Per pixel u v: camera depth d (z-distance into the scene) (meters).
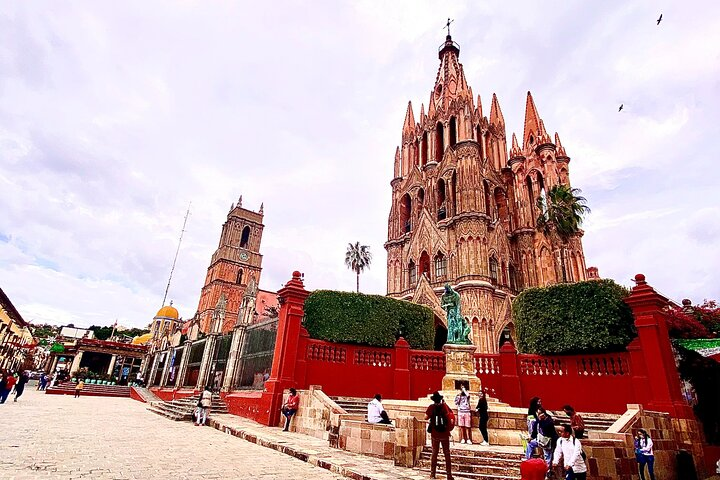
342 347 20.92
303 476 8.95
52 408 23.91
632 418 12.95
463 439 14.33
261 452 11.91
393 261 54.38
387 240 57.06
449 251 47.56
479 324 40.75
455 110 56.66
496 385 21.22
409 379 21.33
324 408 15.05
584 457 8.77
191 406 24.56
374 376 21.06
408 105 66.19
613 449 10.54
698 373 16.53
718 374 16.27
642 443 11.41
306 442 13.62
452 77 62.53
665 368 15.12
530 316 22.00
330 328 22.73
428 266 50.19
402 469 10.34
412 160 61.19
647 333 15.95
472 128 54.78
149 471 8.45
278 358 18.89
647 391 15.74
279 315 20.30
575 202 39.25
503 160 60.00
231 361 26.69
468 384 18.58
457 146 51.44
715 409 15.88
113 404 33.25
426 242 50.47
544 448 10.00
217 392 28.09
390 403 17.11
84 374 54.97
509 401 20.34
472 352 19.95
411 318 25.98
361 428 12.35
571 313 20.00
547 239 48.91
